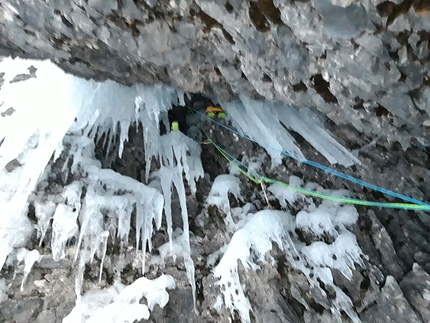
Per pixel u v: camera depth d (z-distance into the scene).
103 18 1.54
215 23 1.52
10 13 1.60
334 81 1.64
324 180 2.74
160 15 1.51
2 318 2.09
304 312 2.12
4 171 2.24
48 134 2.38
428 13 1.23
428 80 1.50
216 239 2.55
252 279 2.22
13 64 2.24
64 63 1.97
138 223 2.35
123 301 2.18
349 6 1.24
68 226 2.22
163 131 3.01
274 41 1.51
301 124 2.68
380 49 1.38
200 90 2.28
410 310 2.06
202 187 2.81
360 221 2.47
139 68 2.00
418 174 2.50
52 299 2.18
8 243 2.11
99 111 2.60
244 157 2.95
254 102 2.57
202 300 2.29
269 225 2.38
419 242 2.40
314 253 2.31
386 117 1.85
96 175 2.47
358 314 2.13
